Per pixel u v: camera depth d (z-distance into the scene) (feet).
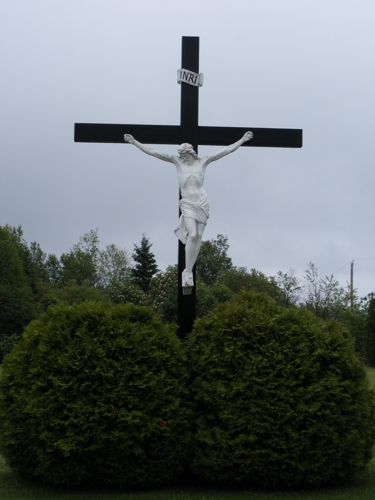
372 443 22.26
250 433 19.88
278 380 20.04
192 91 26.09
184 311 24.56
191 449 20.66
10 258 125.08
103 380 19.71
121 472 20.07
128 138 25.59
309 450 19.90
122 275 163.53
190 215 23.77
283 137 26.32
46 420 19.51
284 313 21.50
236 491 20.56
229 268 167.32
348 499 19.62
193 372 21.57
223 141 26.20
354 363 21.22
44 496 19.79
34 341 20.99
